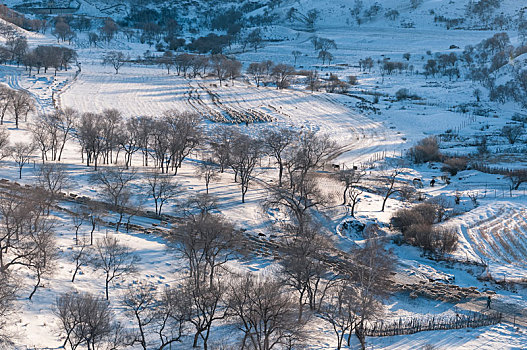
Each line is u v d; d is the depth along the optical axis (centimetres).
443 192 19262
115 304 9375
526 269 13588
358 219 16288
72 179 17038
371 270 10438
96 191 16225
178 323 8694
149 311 9069
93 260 10900
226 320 9075
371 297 9531
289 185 18975
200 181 18550
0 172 16662
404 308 11200
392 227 15962
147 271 11112
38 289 9325
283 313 7975
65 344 7625
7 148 18162
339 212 16800
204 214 13188
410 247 14775
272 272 11675
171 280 10750
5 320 7875
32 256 9669
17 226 10006
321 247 12156
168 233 13675
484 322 10550
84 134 19288
